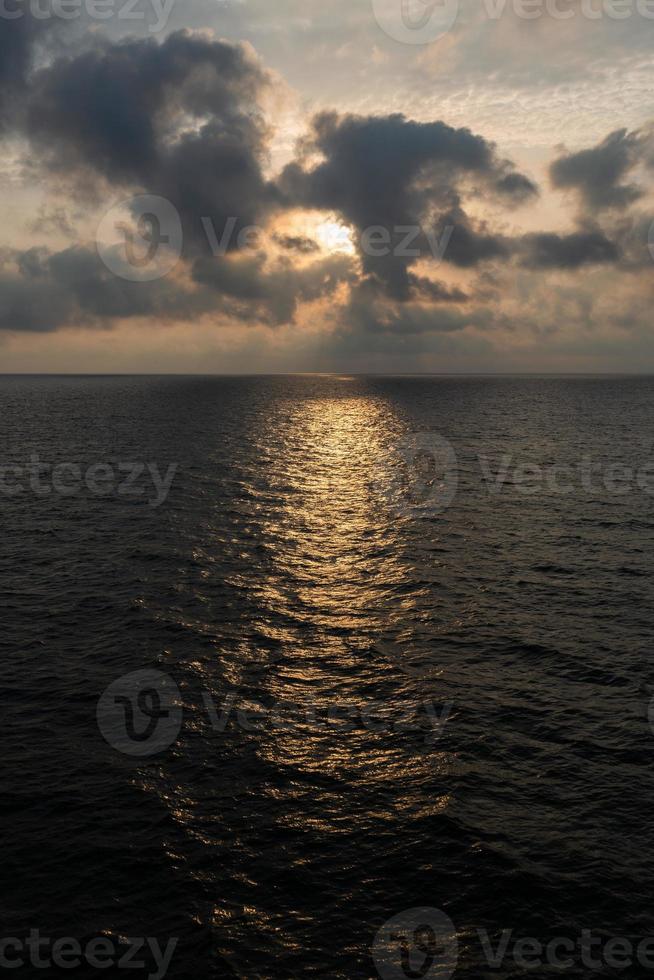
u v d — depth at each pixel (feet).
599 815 40.11
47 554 90.94
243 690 55.21
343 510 122.31
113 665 59.21
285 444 230.89
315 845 37.52
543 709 52.31
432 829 38.78
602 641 64.80
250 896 33.94
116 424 301.84
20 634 64.95
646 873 35.60
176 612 71.36
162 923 32.24
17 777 43.04
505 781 43.39
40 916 32.50
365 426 310.04
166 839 37.78
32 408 409.28
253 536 102.47
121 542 97.35
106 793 41.68
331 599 76.07
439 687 55.88
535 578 83.30
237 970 29.78
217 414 373.40
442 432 278.46
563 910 33.24
